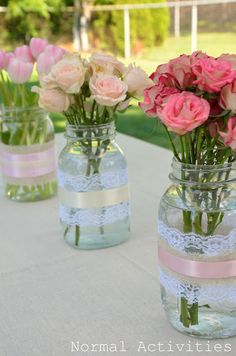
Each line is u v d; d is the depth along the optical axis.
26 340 0.86
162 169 1.70
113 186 1.18
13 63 1.41
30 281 1.06
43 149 1.50
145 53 10.07
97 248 1.19
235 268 0.84
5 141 1.48
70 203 1.19
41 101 1.10
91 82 1.08
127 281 1.04
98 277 1.06
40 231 1.31
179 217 0.84
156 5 9.95
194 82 0.76
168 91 0.79
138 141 2.06
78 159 1.17
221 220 0.83
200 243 0.83
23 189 1.51
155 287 1.01
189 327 0.85
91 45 10.78
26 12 10.34
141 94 1.11
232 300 0.84
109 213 1.18
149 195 1.49
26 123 1.47
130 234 1.26
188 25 10.12
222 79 0.74
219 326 0.84
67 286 1.03
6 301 0.99
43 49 1.44
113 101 1.06
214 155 0.82
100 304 0.96
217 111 0.77
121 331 0.88
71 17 10.77
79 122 1.17
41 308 0.96
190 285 0.84
